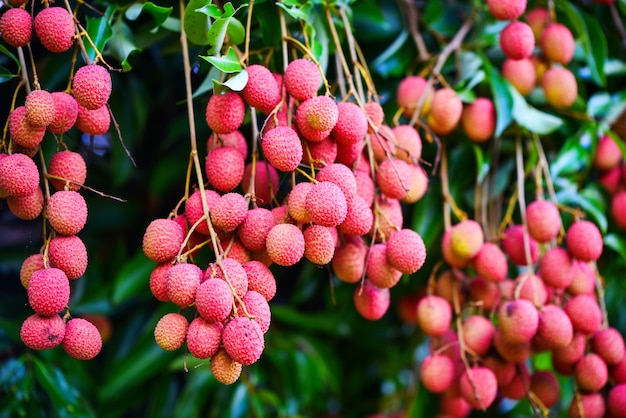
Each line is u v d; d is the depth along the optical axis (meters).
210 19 1.14
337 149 1.12
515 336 1.20
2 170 1.03
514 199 1.34
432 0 1.42
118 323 1.53
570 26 1.43
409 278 1.50
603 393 1.27
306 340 1.58
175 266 1.03
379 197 1.17
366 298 1.17
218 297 1.00
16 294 1.52
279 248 1.04
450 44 1.35
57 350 1.40
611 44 1.51
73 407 1.35
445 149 1.35
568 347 1.25
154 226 1.06
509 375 1.26
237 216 1.05
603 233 1.40
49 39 1.07
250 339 1.00
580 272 1.27
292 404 1.50
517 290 1.24
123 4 1.23
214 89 1.08
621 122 1.44
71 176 1.07
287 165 1.06
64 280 1.04
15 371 1.36
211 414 1.46
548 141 1.44
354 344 1.71
